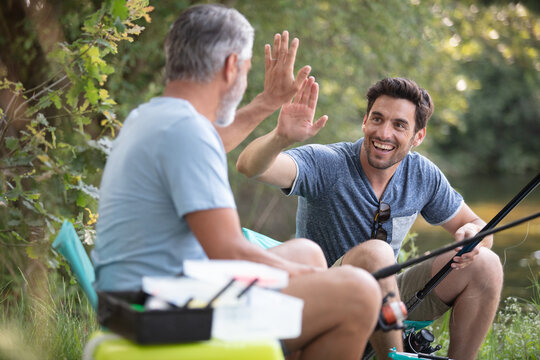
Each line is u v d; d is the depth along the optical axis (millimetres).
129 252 2217
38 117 3447
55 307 3543
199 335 1934
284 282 1970
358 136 10570
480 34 11742
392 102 3217
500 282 3221
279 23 8859
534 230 10461
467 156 25094
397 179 3334
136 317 1896
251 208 10828
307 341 2268
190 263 1914
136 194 2211
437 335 4172
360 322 2219
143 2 3547
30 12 4578
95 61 3383
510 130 25766
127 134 2301
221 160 2230
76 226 3459
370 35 9320
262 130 9219
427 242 9734
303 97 2900
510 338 3857
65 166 3363
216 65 2316
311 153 3244
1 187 3445
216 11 2340
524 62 12945
